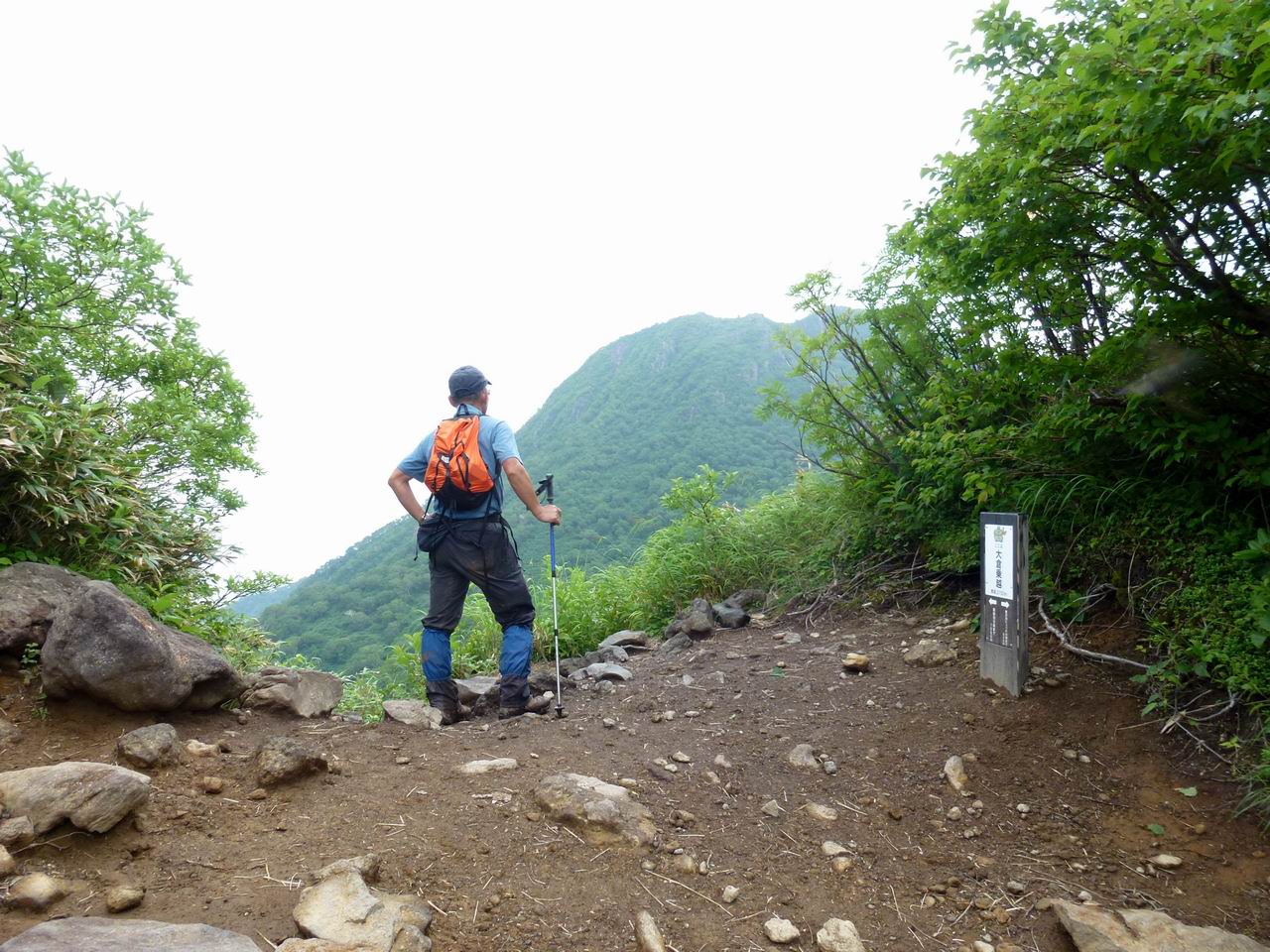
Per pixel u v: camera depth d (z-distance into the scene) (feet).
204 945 5.47
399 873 7.07
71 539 11.10
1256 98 7.00
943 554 16.88
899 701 12.27
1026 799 9.31
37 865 6.31
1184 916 7.23
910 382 17.46
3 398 10.35
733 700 13.26
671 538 22.85
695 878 7.70
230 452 20.86
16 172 15.80
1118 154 8.43
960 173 11.43
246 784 8.38
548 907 6.90
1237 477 10.23
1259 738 9.30
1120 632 12.16
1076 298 12.42
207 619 14.65
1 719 8.47
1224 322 10.48
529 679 14.97
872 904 7.48
